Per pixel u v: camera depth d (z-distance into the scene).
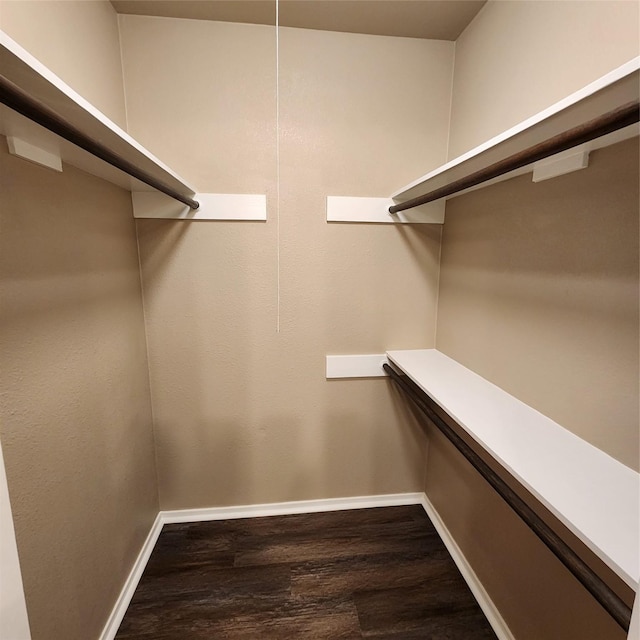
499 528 1.23
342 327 1.65
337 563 1.49
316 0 1.24
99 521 1.13
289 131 1.46
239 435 1.69
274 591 1.36
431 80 1.50
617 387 0.77
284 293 1.58
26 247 0.81
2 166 0.74
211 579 1.41
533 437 0.89
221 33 1.37
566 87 0.90
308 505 1.81
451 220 1.54
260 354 1.63
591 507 0.64
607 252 0.79
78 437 1.01
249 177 1.47
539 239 1.00
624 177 0.74
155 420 1.62
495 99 1.21
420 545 1.60
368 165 1.52
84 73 1.09
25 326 0.80
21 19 0.82
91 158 0.91
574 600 0.90
